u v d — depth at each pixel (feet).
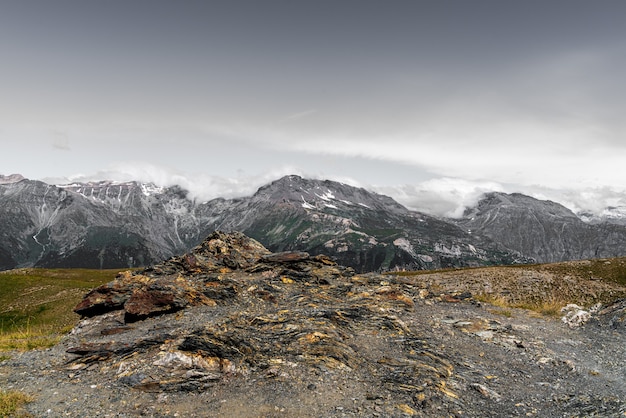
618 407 49.70
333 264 137.28
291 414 48.11
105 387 56.18
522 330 92.63
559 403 54.95
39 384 58.18
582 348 81.51
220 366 60.39
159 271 123.34
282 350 67.51
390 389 56.18
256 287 109.81
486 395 57.00
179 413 48.44
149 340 69.87
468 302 118.93
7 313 245.86
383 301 105.70
